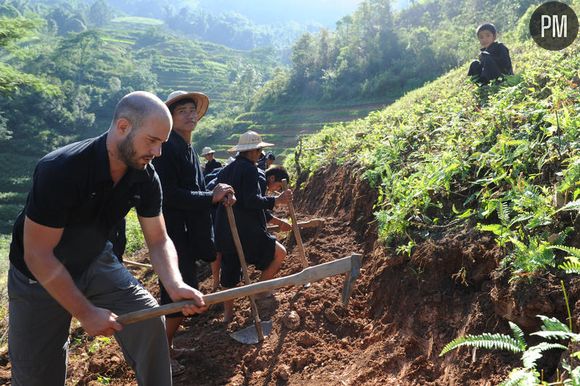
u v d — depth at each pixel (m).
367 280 4.93
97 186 2.90
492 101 6.09
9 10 112.75
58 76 92.44
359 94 50.97
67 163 2.81
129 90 90.62
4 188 55.31
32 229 2.86
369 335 4.36
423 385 3.57
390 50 52.34
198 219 4.66
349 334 4.50
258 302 5.28
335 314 4.67
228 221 5.17
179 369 4.44
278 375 4.20
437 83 10.62
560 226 3.56
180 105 4.52
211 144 56.88
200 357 4.59
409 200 4.80
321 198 8.14
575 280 3.15
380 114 9.27
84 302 2.92
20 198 51.56
